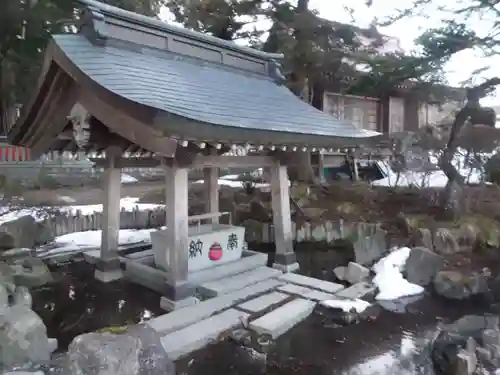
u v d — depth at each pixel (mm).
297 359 4070
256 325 4527
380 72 8844
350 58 10242
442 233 7441
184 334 4211
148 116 3592
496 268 6605
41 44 12609
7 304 4406
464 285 6016
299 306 5148
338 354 4211
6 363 3531
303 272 7207
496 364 3963
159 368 3516
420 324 5031
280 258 6664
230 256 6320
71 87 4750
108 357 3168
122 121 4254
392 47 15289
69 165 17875
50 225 9391
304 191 10867
